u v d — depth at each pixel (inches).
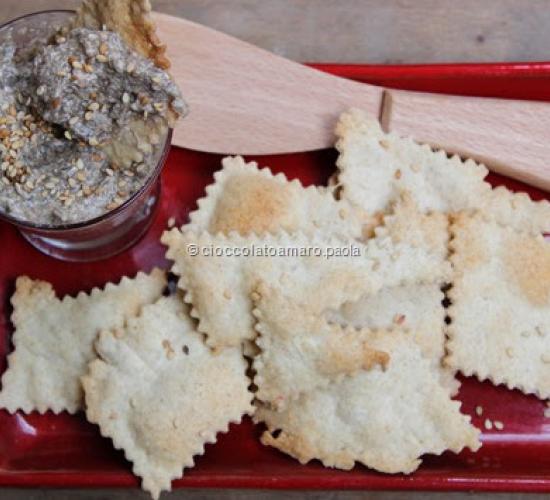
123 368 17.9
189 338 18.0
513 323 18.4
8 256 19.0
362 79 19.2
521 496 19.6
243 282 17.8
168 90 16.5
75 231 17.6
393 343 17.9
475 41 20.8
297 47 20.9
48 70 16.4
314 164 19.4
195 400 17.7
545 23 20.8
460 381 19.0
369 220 18.6
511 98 19.6
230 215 18.2
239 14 21.0
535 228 18.9
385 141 18.7
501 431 18.9
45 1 20.7
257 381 17.9
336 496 19.7
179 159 19.4
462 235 18.4
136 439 17.8
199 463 18.3
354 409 17.8
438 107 19.0
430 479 17.8
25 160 16.9
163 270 18.7
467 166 18.9
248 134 18.8
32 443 18.6
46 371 18.3
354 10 21.0
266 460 18.4
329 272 17.8
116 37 16.5
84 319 18.2
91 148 17.0
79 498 19.6
